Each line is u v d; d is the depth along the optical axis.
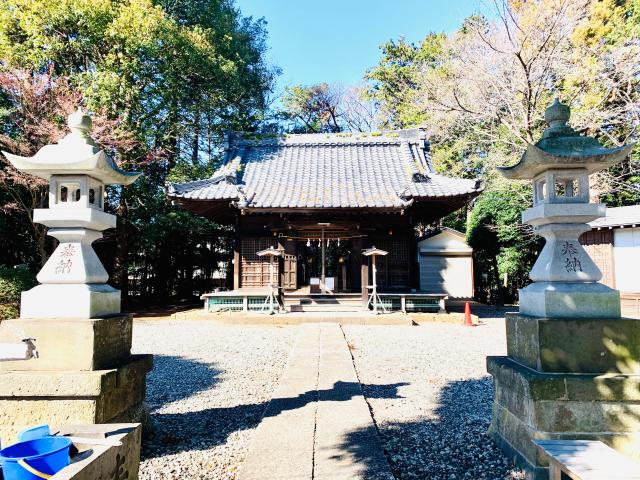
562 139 3.24
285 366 6.45
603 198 15.37
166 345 8.49
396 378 5.74
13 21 13.06
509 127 13.85
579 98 13.73
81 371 2.96
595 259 12.90
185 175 16.66
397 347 8.03
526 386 2.87
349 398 4.65
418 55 24.80
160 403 4.77
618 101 13.86
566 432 2.79
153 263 20.25
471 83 14.91
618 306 3.04
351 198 13.07
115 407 3.18
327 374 5.77
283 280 13.01
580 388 2.78
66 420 2.88
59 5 12.82
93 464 1.92
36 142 12.55
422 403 4.64
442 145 20.05
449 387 5.29
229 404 4.72
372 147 17.12
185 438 3.71
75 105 13.02
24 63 13.03
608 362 2.91
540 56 13.30
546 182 3.29
